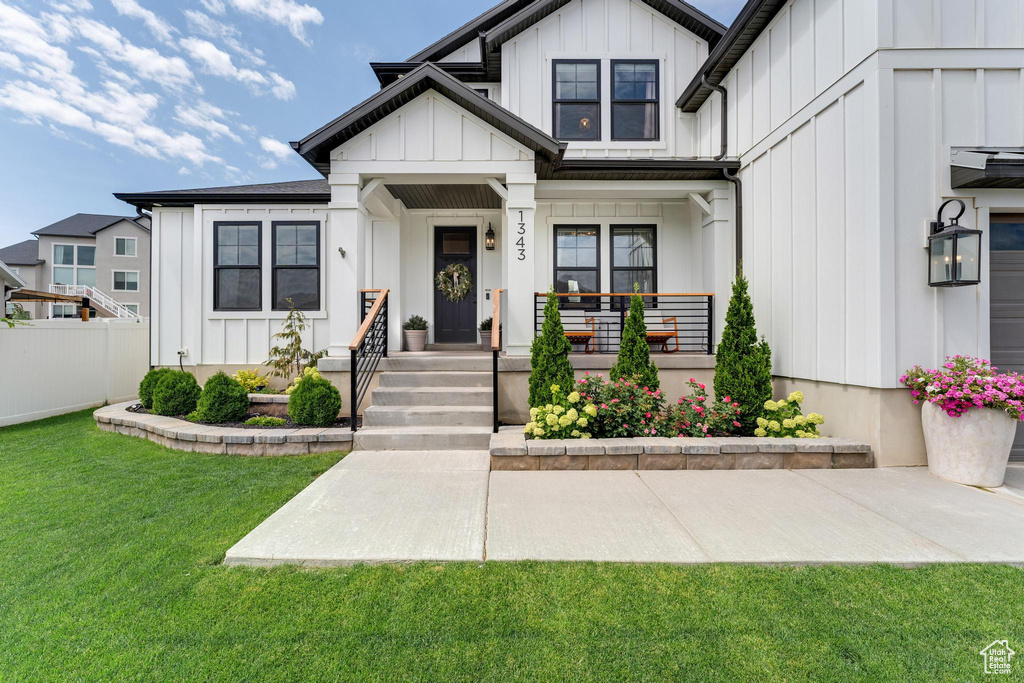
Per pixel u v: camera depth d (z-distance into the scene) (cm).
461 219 941
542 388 581
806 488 432
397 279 873
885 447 493
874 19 491
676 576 282
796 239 618
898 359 490
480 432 559
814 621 242
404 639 229
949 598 261
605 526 350
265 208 828
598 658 217
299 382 629
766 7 653
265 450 533
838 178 544
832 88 551
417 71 639
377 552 309
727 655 218
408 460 516
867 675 206
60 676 205
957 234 457
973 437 441
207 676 206
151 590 269
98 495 412
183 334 847
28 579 279
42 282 3203
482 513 373
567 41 907
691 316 868
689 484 444
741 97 754
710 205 794
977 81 494
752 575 283
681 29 912
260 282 830
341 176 677
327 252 828
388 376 669
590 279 891
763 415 581
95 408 915
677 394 680
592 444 495
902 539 328
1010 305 523
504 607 253
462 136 678
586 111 908
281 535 332
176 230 848
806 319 599
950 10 492
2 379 725
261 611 250
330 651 221
